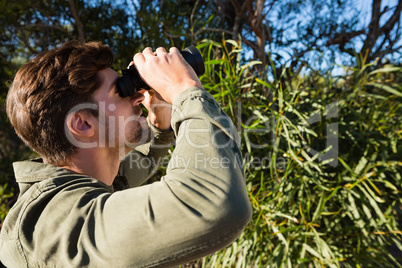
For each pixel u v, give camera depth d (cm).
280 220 176
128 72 67
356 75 186
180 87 57
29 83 60
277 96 182
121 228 46
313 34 275
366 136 183
